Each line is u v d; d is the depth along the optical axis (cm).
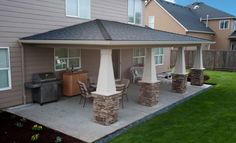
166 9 2645
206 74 1791
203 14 3072
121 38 684
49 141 565
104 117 679
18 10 833
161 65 1836
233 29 2864
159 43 828
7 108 837
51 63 985
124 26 1022
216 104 930
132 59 1494
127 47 736
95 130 643
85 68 1155
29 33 878
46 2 926
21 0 838
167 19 2634
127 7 1381
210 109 858
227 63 2020
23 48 865
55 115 767
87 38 674
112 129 652
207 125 690
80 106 872
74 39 687
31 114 775
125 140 585
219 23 2897
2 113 782
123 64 1420
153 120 735
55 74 991
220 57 2052
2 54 810
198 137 603
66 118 738
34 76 897
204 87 1295
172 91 1160
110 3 1247
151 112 816
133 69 1446
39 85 870
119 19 1327
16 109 828
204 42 1237
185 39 1084
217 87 1298
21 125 661
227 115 786
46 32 919
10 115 761
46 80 895
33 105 880
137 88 1236
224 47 2894
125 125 684
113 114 695
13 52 838
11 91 848
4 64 820
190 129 657
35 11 889
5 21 799
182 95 1091
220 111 832
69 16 1027
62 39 720
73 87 1014
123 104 913
